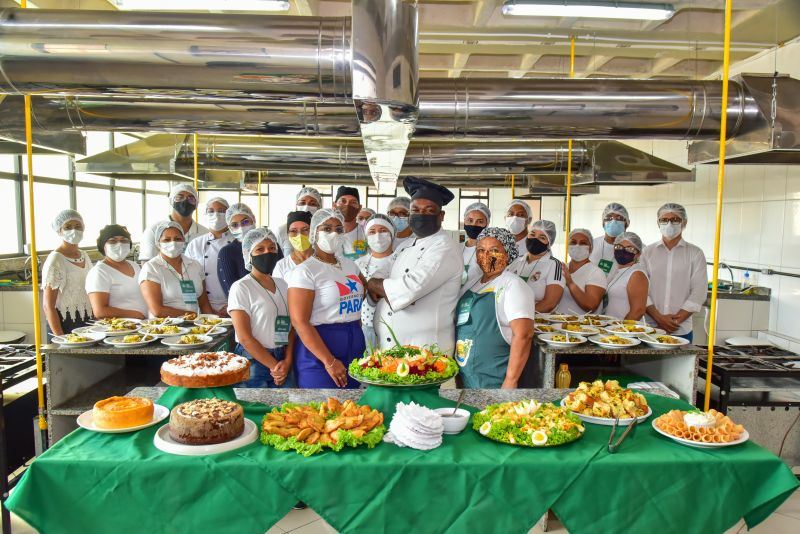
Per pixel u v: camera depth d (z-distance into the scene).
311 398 2.34
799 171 4.88
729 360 3.63
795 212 4.94
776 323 5.16
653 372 3.59
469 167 6.11
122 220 9.41
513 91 3.62
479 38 4.84
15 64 2.71
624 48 5.31
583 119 3.61
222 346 3.34
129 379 3.56
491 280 3.05
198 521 1.68
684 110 3.55
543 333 3.40
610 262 4.91
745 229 5.69
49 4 4.05
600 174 5.79
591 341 3.28
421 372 2.09
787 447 3.39
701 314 5.48
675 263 4.43
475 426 1.96
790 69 4.88
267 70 2.72
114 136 8.89
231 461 1.70
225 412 1.83
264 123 4.15
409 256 3.29
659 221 4.46
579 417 2.04
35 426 3.08
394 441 1.84
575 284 4.13
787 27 4.50
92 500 1.68
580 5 3.51
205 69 2.73
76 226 4.02
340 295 2.94
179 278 3.83
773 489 1.74
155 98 2.96
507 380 2.81
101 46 2.68
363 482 1.68
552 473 1.71
